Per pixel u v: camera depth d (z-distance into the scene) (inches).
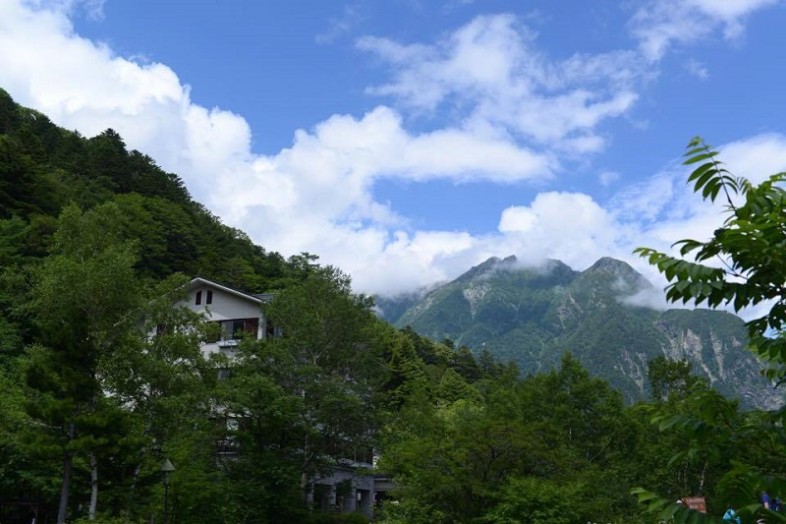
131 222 2807.6
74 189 2901.1
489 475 940.6
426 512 909.8
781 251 146.3
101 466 1076.5
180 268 2950.3
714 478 1032.2
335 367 1473.9
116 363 1098.7
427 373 3344.0
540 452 938.7
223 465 1293.1
